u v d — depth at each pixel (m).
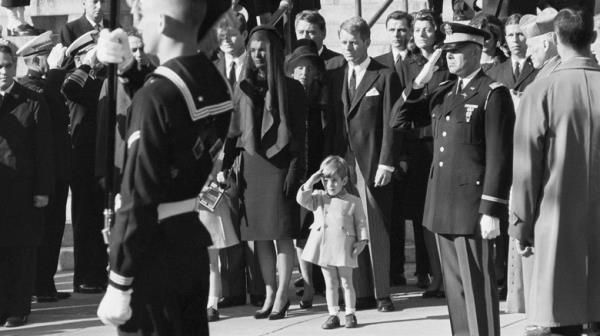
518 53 11.69
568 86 7.94
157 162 5.61
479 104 8.80
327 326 10.51
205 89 5.84
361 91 11.45
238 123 11.08
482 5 14.24
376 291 11.33
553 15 10.10
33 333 10.87
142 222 5.56
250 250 11.80
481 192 8.81
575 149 7.91
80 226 13.19
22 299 11.34
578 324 8.02
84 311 12.02
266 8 13.35
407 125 9.31
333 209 10.73
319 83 11.82
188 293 5.84
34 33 16.14
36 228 11.50
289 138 10.91
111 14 6.23
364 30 11.52
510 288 11.06
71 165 13.09
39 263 12.66
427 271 12.70
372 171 11.35
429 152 12.27
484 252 8.85
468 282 8.84
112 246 5.58
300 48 11.98
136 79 6.43
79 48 12.92
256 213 11.03
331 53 12.50
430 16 11.84
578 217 7.93
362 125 11.45
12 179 11.39
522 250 8.22
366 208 11.37
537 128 7.94
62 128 12.73
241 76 11.07
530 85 8.07
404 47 12.31
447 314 11.02
